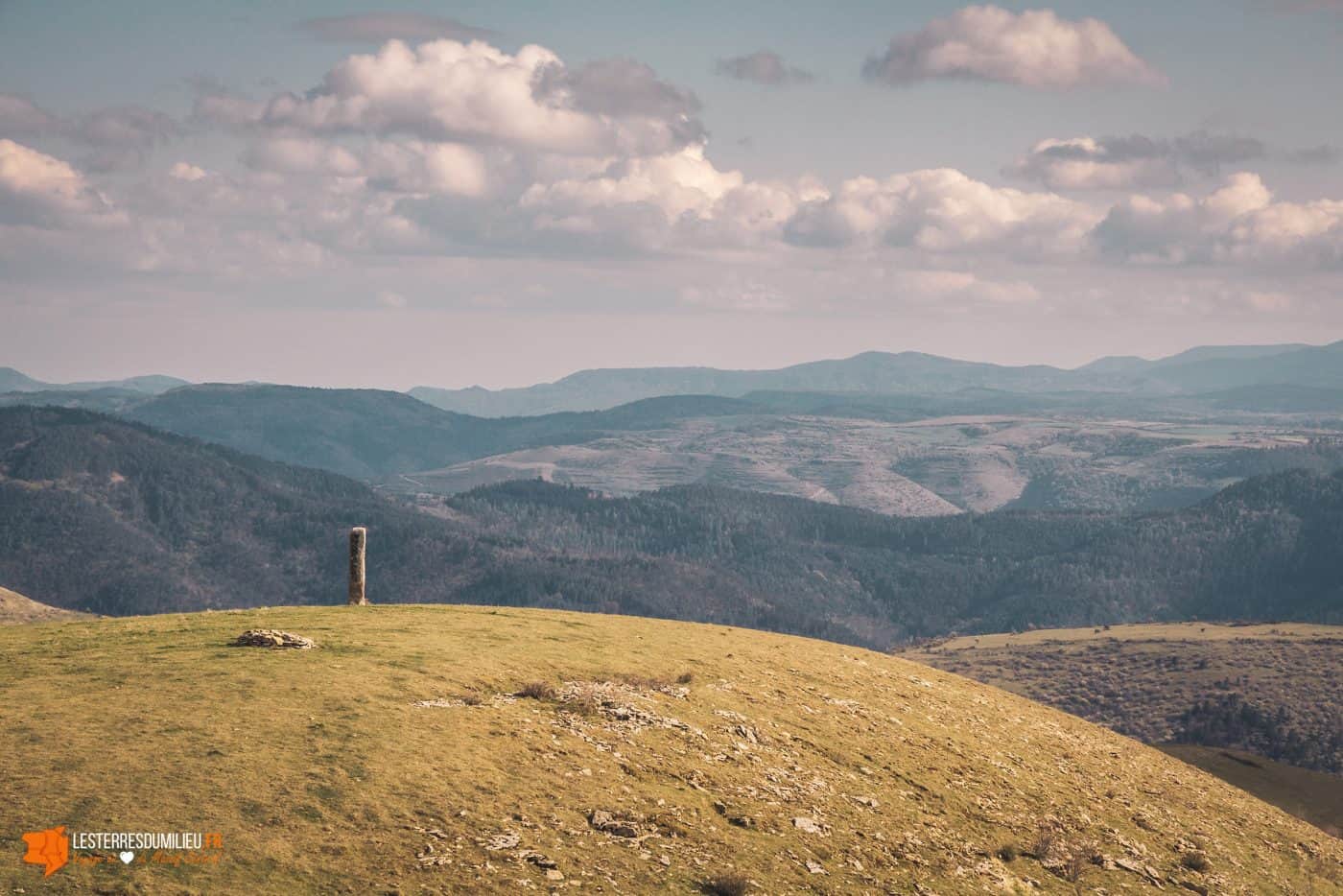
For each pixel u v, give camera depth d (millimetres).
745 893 24516
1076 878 33250
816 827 29438
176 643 34875
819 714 39781
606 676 36938
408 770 25125
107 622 41062
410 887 21078
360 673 31375
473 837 23359
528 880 22422
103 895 18953
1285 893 39688
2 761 22625
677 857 25312
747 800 29578
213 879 19906
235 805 22234
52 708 26062
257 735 25500
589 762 28594
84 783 22062
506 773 26516
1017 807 37312
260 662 31703
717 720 35062
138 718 25750
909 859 29797
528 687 33094
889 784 35062
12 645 34469
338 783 23906
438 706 29688
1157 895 34375
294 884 20359
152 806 21641
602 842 24859
